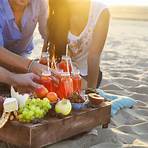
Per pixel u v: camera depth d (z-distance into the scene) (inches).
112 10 863.1
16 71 156.8
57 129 134.3
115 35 495.2
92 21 169.9
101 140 149.6
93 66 168.4
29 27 166.9
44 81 145.4
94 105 150.0
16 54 164.7
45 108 134.4
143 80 251.3
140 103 197.6
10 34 164.9
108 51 367.9
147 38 481.4
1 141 140.8
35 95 141.8
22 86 146.7
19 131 128.6
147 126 168.1
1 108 133.6
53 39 174.1
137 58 339.0
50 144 137.9
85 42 174.1
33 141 127.2
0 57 154.6
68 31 173.6
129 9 882.8
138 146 145.6
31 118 129.3
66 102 136.8
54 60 165.2
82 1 168.4
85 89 164.4
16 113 131.6
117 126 166.4
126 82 241.4
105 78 245.3
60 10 168.9
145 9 888.9
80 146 143.6
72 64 173.2
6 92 156.5
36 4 166.2
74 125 140.6
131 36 492.7
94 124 149.9
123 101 186.4
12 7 159.9
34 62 155.2
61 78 146.6
